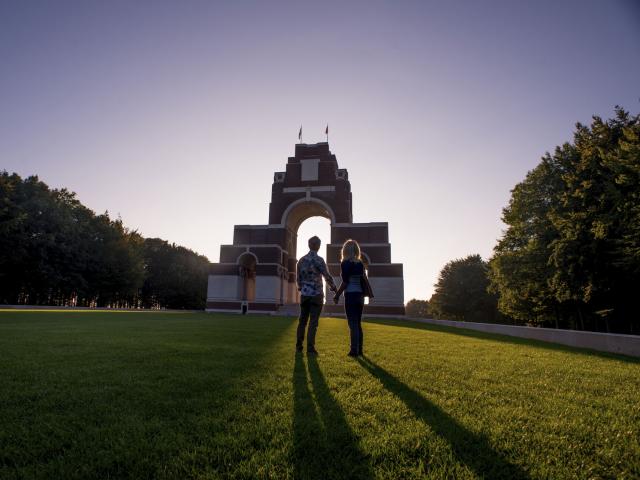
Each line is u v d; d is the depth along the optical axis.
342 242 44.78
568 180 27.31
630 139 20.95
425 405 3.53
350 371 5.02
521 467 2.35
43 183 54.00
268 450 2.49
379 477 2.20
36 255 48.53
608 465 2.43
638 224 20.67
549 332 13.40
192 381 4.19
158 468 2.25
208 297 43.91
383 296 42.50
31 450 2.45
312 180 47.72
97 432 2.74
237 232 46.41
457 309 68.38
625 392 4.38
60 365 4.97
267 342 8.26
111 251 60.09
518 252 35.38
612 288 26.88
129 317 19.62
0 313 19.48
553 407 3.60
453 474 2.26
